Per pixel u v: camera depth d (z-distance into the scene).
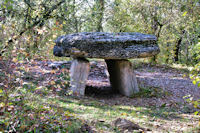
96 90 6.65
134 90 6.15
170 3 12.05
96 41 5.30
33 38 3.21
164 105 5.24
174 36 14.43
